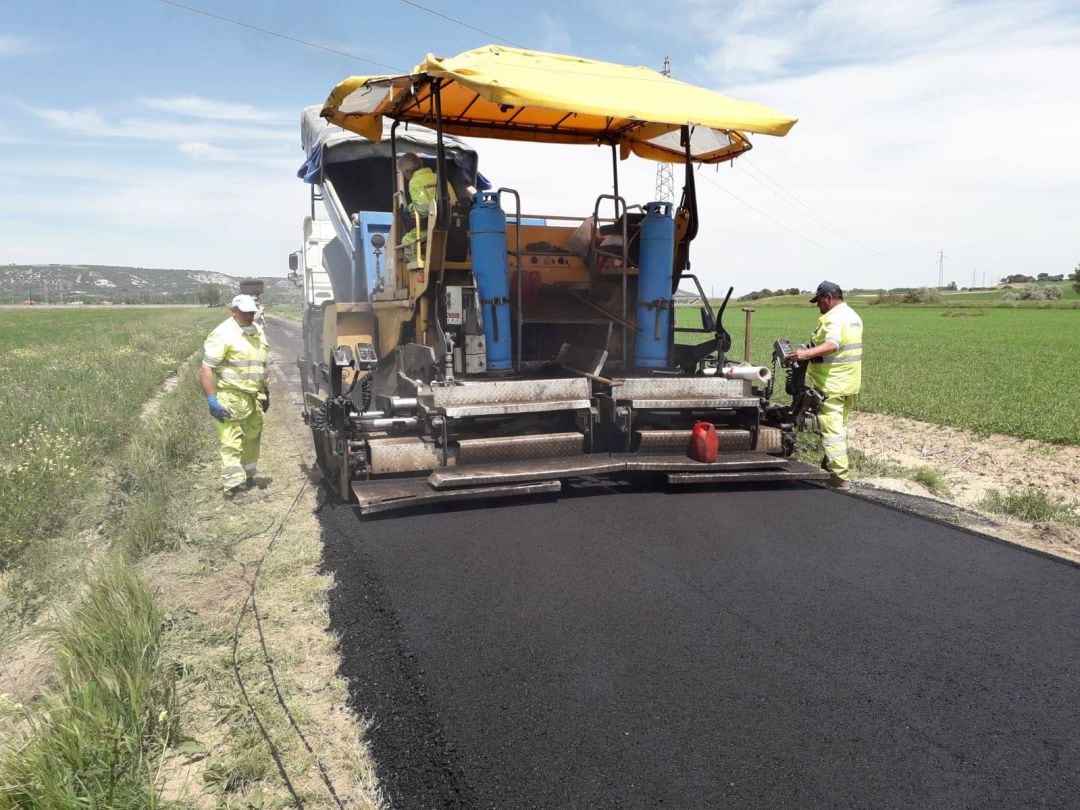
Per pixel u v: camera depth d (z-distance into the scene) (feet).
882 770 8.94
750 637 12.20
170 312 264.31
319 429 22.18
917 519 18.60
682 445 21.42
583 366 21.91
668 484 21.24
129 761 8.84
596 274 23.81
